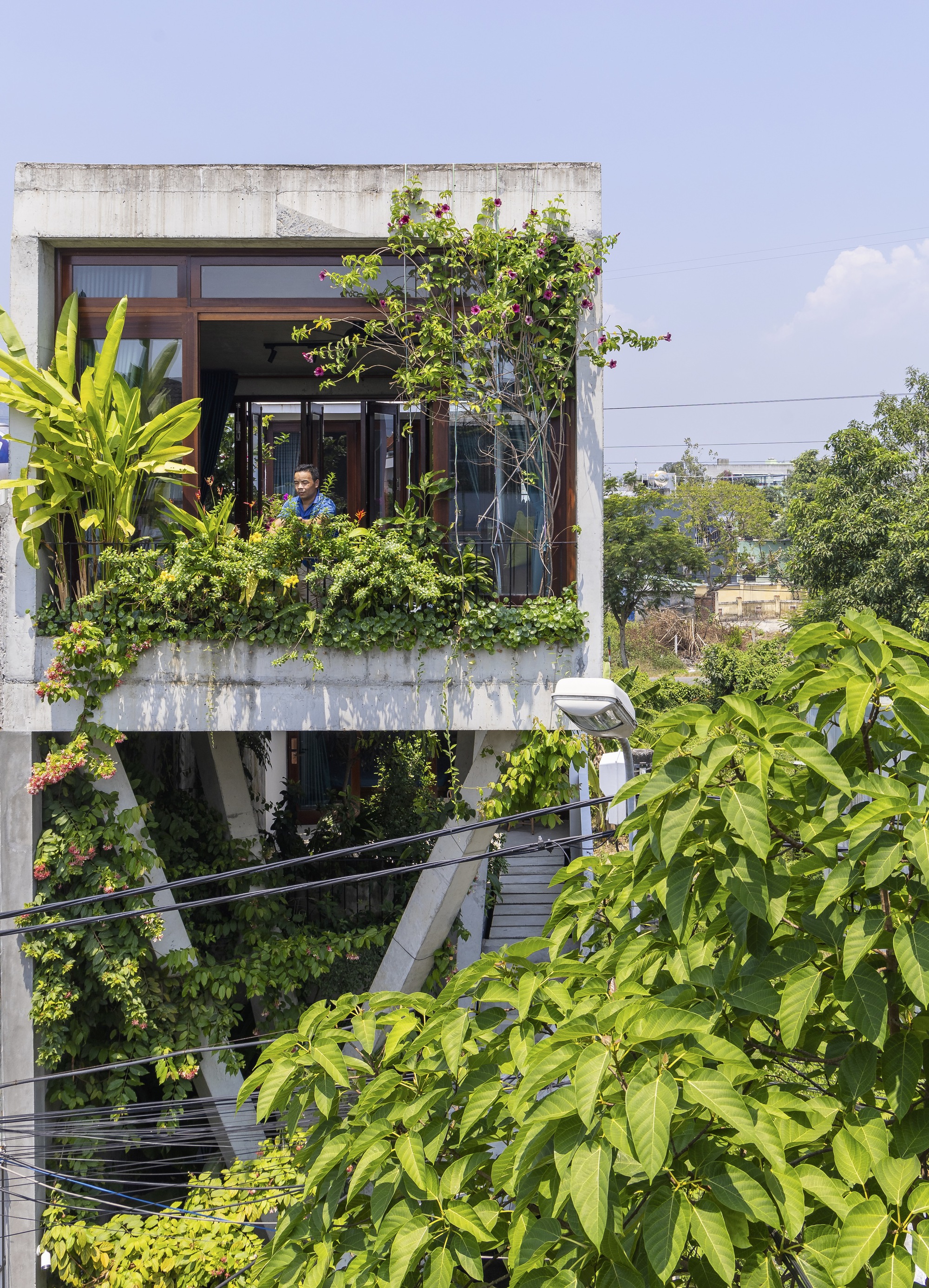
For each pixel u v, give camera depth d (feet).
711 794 11.28
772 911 11.10
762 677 107.14
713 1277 11.00
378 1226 12.14
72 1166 29.12
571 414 28.30
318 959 31.48
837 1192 10.73
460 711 27.43
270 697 27.43
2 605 27.86
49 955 27.76
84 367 29.07
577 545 27.89
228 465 45.70
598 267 27.58
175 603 27.55
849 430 100.89
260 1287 13.17
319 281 28.84
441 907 29.76
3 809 27.99
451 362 27.91
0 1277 28.55
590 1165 10.03
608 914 13.83
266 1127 30.09
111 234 28.09
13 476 28.94
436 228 27.45
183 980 30.19
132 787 31.35
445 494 28.19
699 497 217.77
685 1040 10.93
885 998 10.88
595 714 18.48
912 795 11.62
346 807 40.24
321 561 27.40
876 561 95.96
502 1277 13.39
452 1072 12.12
